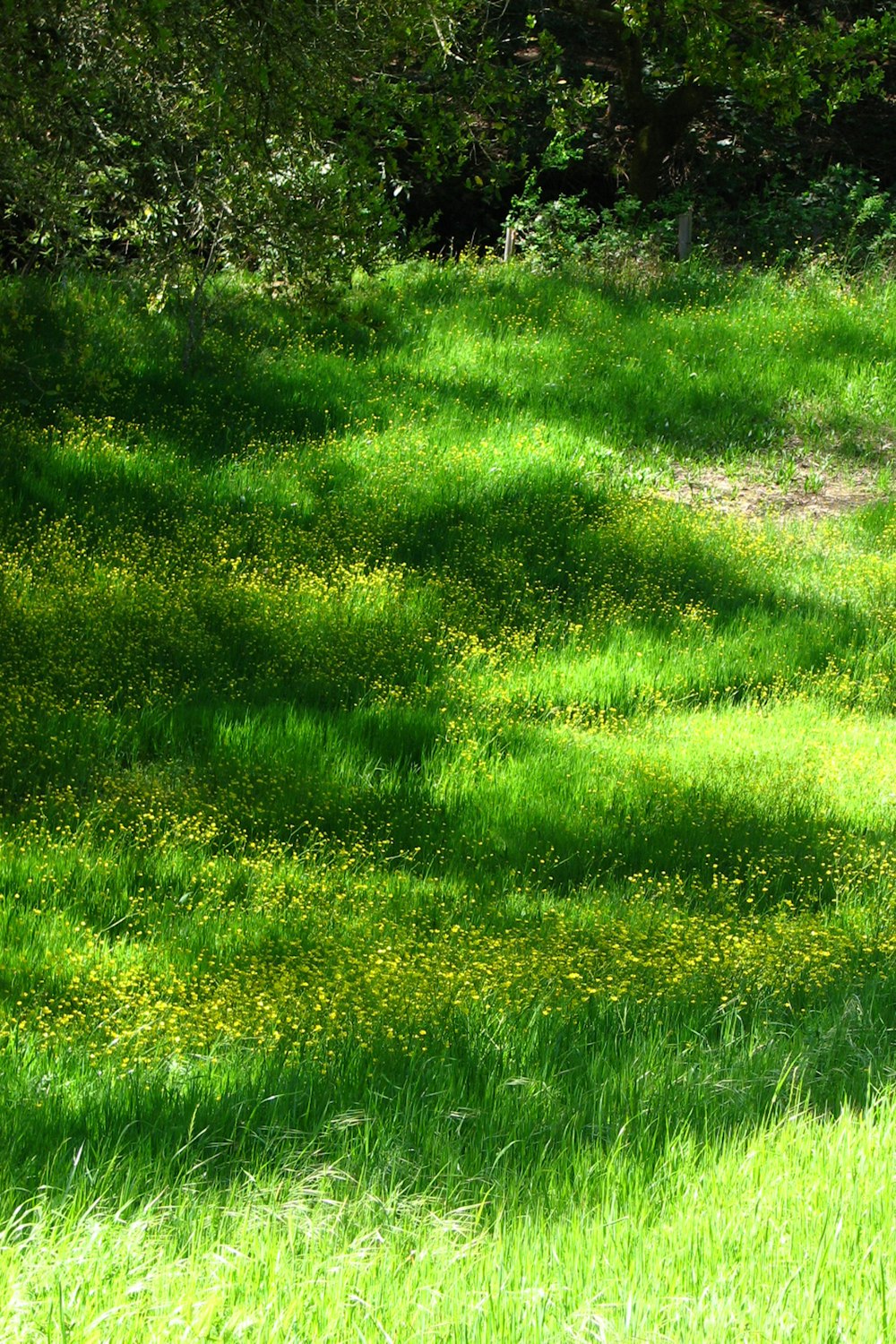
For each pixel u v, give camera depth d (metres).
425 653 11.98
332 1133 4.04
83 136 9.66
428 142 10.23
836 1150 3.64
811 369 19.45
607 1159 3.76
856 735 10.83
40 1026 5.42
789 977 6.03
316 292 10.41
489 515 15.23
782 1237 3.06
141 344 18.00
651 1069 4.68
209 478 15.52
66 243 14.91
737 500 16.64
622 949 6.41
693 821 8.55
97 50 9.41
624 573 14.27
